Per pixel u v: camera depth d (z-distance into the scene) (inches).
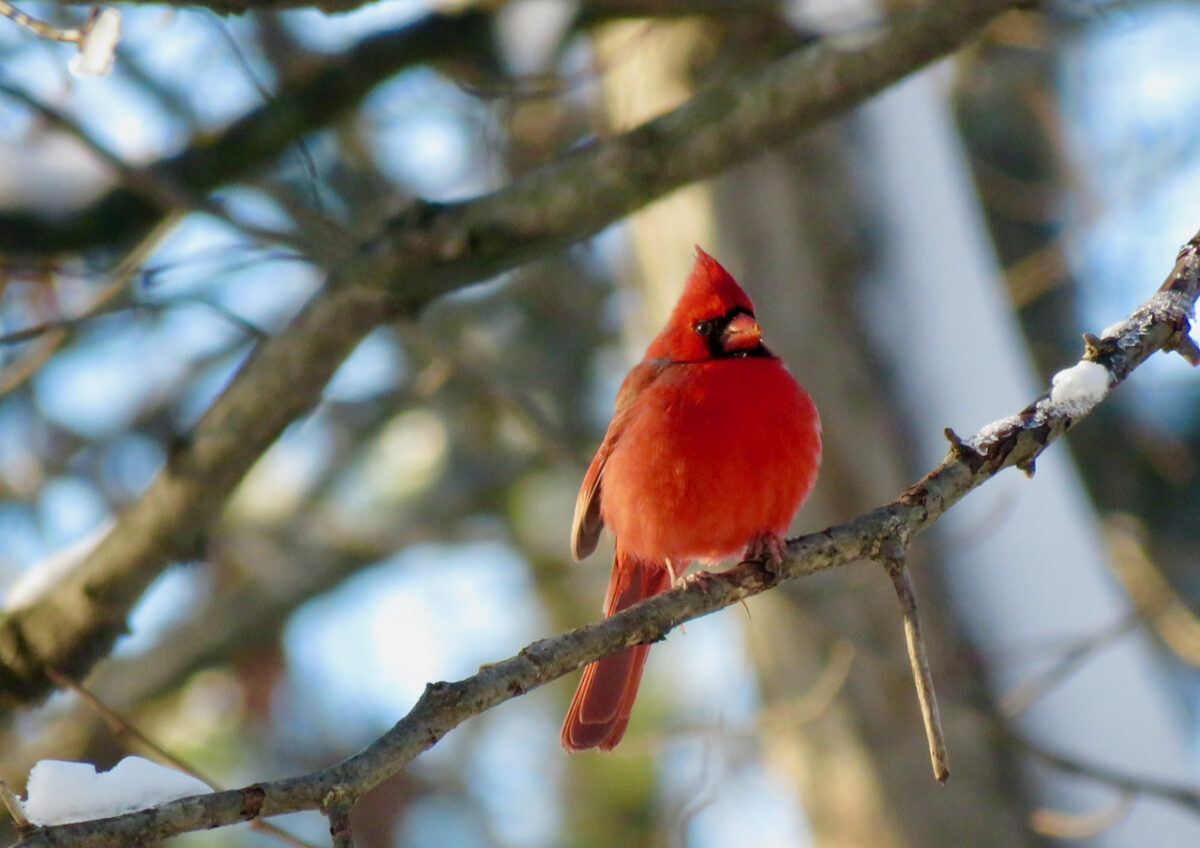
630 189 330.6
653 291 468.8
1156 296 257.3
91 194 387.5
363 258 328.2
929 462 429.1
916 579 419.5
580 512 350.6
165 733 568.1
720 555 319.9
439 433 644.7
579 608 637.9
